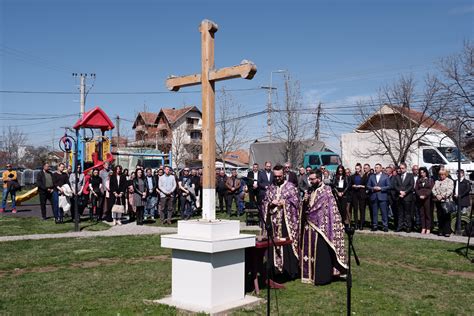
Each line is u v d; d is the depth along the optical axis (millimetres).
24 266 9844
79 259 10570
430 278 8898
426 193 14734
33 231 15219
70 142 21734
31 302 7090
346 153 36250
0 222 17438
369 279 8750
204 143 6898
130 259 10672
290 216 8352
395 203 15789
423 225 14930
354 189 15680
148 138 64125
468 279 8859
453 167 22469
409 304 7180
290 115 38719
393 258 10820
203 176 6887
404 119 31906
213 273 6520
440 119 29781
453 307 7070
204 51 6965
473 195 15328
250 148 39406
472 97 26484
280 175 8438
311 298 7344
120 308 6703
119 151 33531
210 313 6266
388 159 34156
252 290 7707
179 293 6836
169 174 17422
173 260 6887
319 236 8250
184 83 7195
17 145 70438
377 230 15586
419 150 23859
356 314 6629
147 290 7746
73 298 7309
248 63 6500
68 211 18641
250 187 17141
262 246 7363
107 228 16094
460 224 14789
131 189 17203
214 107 6965
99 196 17953
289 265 8359
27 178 40500
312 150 36562
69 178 17516
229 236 6750
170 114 65062
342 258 8234
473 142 26594
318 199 8328
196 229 6648
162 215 17422
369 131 34969
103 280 8516
